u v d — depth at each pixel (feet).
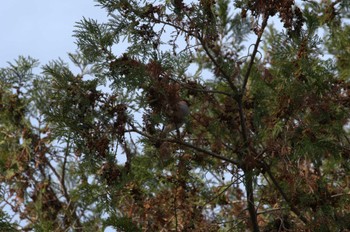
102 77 37.32
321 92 38.81
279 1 39.06
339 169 47.16
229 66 40.01
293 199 40.27
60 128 37.24
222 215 45.42
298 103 38.09
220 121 40.96
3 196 51.96
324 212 40.45
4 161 52.90
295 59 39.81
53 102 37.58
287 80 38.91
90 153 37.14
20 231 46.80
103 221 38.50
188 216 41.98
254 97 40.96
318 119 38.32
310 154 38.40
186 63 38.29
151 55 37.45
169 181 41.65
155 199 41.65
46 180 52.19
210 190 44.52
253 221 41.09
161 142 37.99
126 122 37.09
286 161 38.86
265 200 42.75
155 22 37.99
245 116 41.45
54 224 50.65
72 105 37.32
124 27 37.88
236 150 39.68
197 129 41.52
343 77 45.34
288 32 40.06
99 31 37.58
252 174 39.19
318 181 41.55
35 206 50.26
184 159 40.55
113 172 37.19
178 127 38.01
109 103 37.09
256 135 39.40
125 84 36.70
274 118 38.37
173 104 36.73
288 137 38.14
